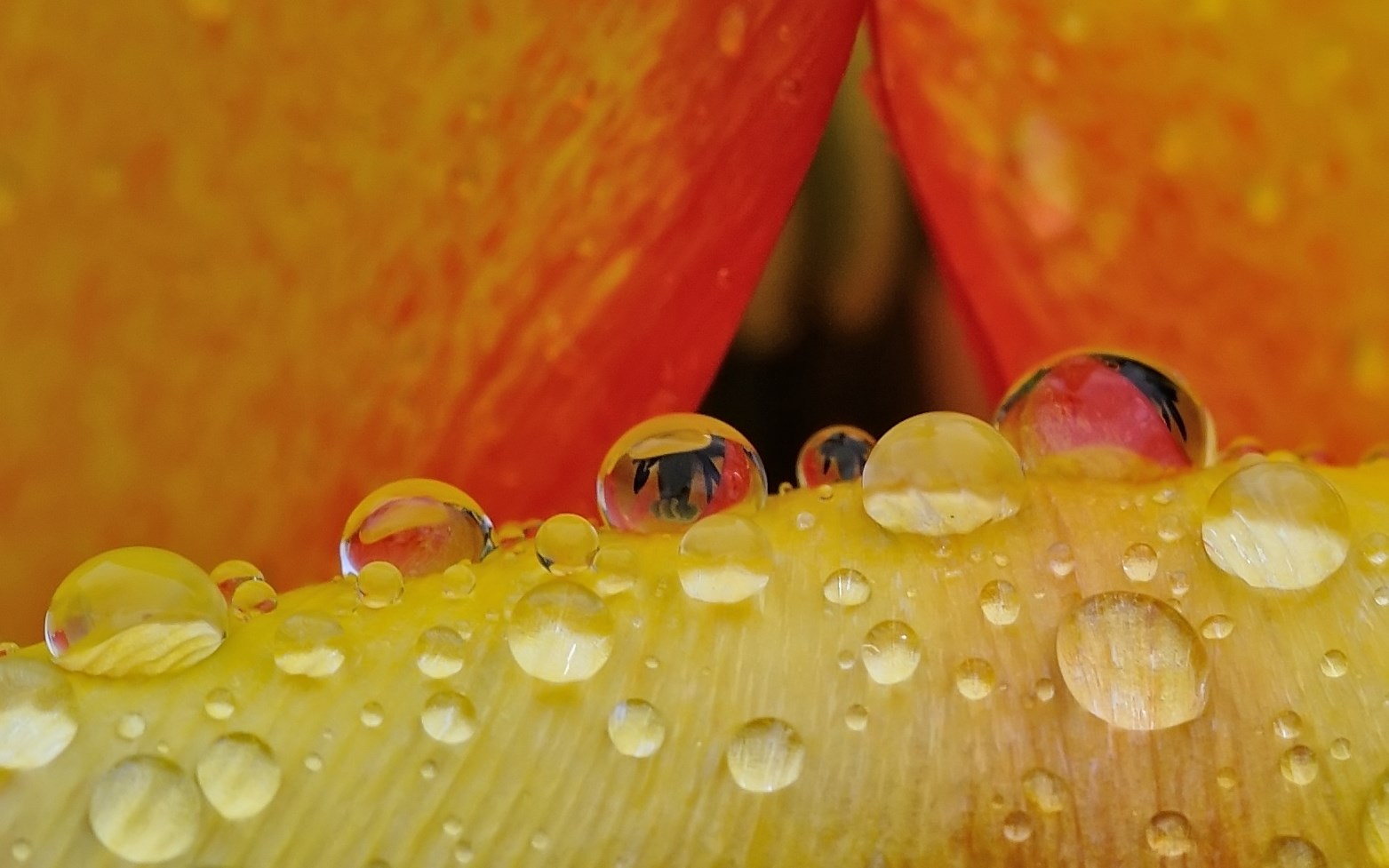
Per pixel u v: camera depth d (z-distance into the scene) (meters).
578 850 0.07
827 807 0.07
